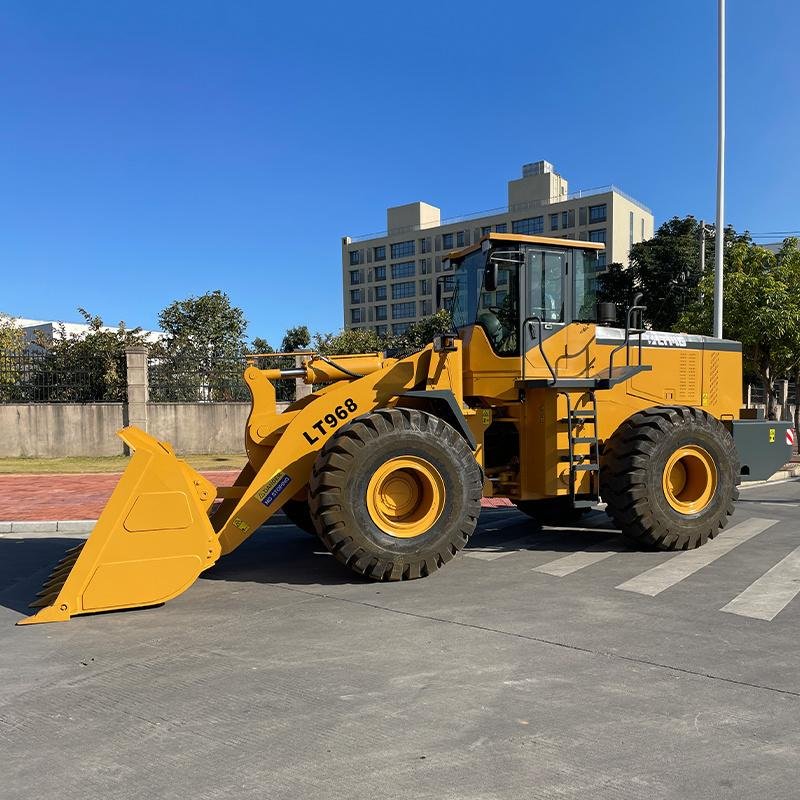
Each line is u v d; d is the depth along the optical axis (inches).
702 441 271.3
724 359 318.0
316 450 235.0
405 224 3873.0
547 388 261.4
